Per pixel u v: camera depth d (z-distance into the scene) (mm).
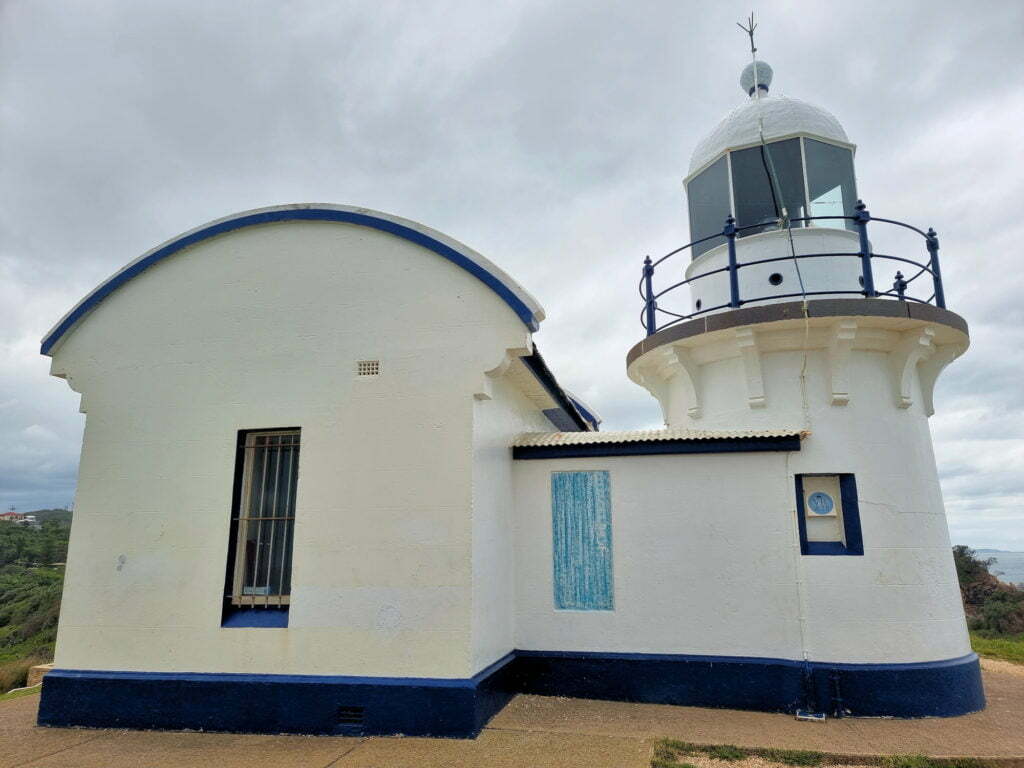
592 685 8383
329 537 7531
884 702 7762
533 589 8812
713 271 9812
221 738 7043
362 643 7246
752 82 12031
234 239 8609
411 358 7820
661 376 10891
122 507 8117
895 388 8906
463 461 7453
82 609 7938
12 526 69562
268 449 8117
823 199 10414
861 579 8133
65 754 6602
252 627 7512
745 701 7965
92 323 8758
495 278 7730
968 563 26484
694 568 8445
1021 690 9328
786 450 8500
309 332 8133
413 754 6398
